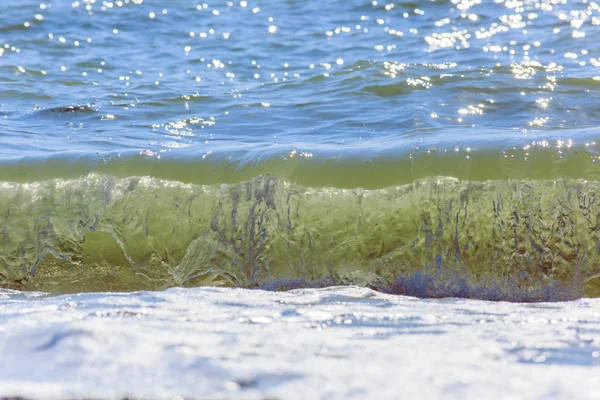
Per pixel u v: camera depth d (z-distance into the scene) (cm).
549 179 828
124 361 372
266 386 338
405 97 1559
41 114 1490
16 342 403
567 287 802
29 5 2820
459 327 495
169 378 348
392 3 2808
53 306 575
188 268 859
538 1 2689
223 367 366
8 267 875
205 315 537
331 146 953
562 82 1619
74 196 891
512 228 816
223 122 1411
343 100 1560
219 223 864
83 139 1241
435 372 358
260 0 3003
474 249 820
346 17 2705
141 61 2177
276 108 1512
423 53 2119
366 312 558
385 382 342
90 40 2450
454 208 827
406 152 891
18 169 916
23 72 1973
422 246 829
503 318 532
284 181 868
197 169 898
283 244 848
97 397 328
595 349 407
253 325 495
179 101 1611
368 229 838
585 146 867
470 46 2172
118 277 865
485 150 876
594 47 2053
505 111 1427
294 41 2403
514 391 327
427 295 818
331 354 397
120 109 1539
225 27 2631
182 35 2541
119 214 877
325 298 641
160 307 570
